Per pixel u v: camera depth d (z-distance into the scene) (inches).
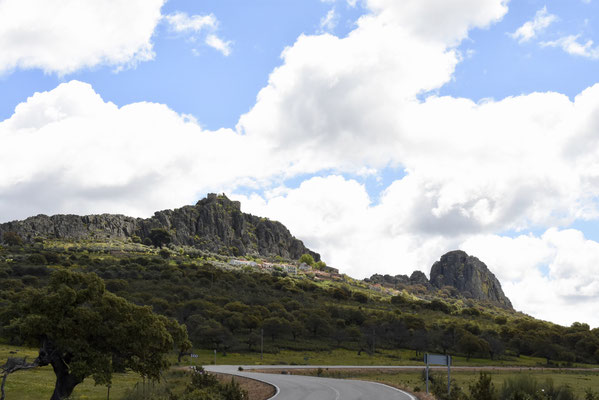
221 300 6412.4
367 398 1162.6
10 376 2294.5
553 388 1248.8
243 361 3956.7
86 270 7854.3
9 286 5979.3
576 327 7288.4
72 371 1462.8
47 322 1485.0
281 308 6368.1
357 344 5447.8
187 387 1555.1
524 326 7406.5
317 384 1680.6
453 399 1150.3
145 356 1659.7
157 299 5664.4
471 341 5128.0
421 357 4931.1
